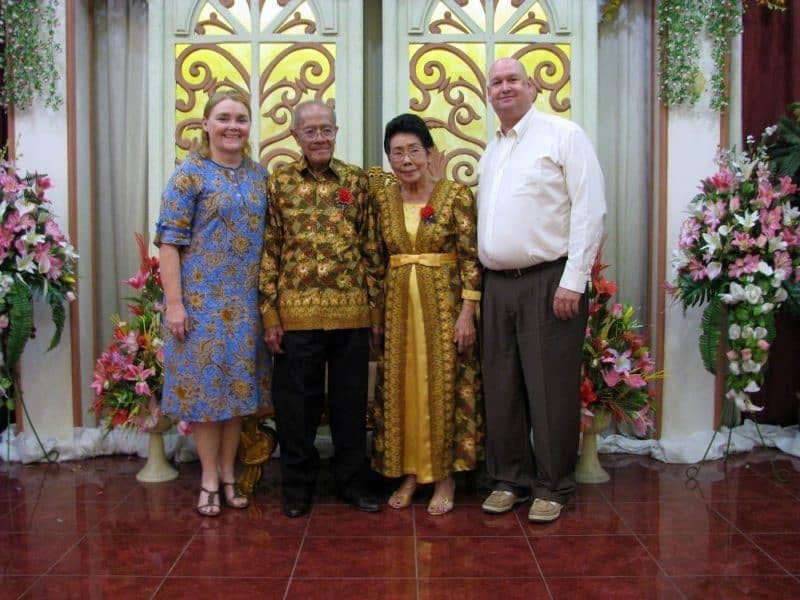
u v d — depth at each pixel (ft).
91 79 11.53
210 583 7.04
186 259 8.49
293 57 10.94
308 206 8.54
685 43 10.56
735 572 7.22
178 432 10.75
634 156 11.54
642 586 6.94
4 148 10.30
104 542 8.03
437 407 8.69
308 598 6.74
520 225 8.34
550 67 10.84
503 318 8.70
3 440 11.34
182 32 10.89
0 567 7.40
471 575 7.19
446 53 10.91
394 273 8.80
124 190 11.72
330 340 8.79
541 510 8.54
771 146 10.64
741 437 11.38
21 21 10.57
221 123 8.38
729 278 9.86
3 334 10.31
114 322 10.96
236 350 8.48
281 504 9.25
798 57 11.28
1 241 9.69
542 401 8.57
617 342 10.11
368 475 9.91
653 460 10.98
